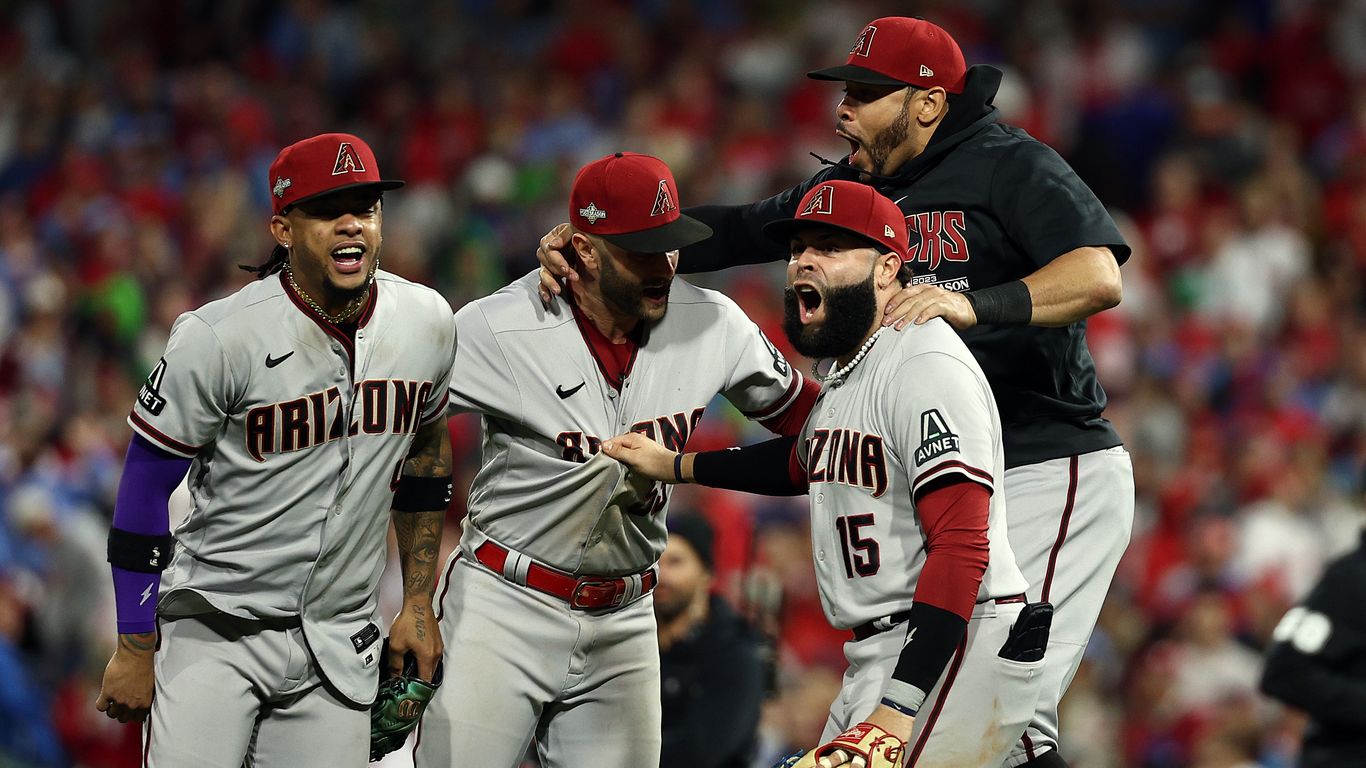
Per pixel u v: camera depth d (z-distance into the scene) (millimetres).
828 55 60438
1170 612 37344
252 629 15578
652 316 16516
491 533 17281
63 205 58156
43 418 39875
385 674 16859
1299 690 18891
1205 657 33406
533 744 22672
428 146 59500
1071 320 16047
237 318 15008
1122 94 58844
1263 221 53281
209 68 66938
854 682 15484
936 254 17031
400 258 52562
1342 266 53312
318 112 64188
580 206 16156
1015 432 17281
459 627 17172
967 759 15047
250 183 58969
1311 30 61625
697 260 19422
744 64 60094
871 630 15430
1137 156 57344
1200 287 51219
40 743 28688
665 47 63531
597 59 63156
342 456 15391
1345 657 18734
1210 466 42688
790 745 26125
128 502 15180
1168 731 32688
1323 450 43594
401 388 15633
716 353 17203
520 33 65250
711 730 19891
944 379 14680
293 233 14961
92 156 60500
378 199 15219
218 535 15508
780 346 44688
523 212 55062
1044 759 16922
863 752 13867
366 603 16203
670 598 20062
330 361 15266
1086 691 33875
